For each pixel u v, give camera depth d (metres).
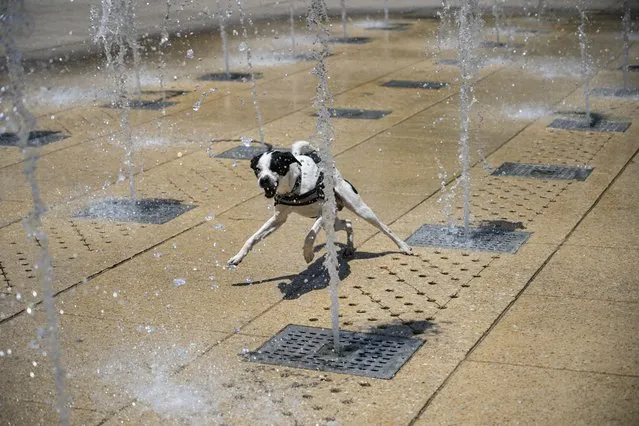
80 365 6.62
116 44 21.27
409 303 7.48
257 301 7.65
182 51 20.62
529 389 6.00
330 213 6.75
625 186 10.41
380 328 7.04
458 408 5.80
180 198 10.54
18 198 10.71
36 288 8.09
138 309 7.58
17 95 6.36
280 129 13.49
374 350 6.68
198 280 8.15
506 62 18.33
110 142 13.14
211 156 12.24
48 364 6.66
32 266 8.60
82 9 27.12
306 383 6.24
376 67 18.12
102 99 16.03
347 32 22.81
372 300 7.58
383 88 16.16
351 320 7.21
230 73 17.98
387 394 6.04
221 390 6.19
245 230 9.40
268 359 6.61
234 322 7.26
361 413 5.80
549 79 16.58
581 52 18.02
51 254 8.91
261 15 26.12
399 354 6.59
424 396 5.98
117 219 9.88
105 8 20.28
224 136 13.25
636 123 13.29
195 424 5.76
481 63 18.22
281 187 7.71
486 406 5.81
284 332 7.04
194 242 9.10
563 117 13.78
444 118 13.88
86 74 18.22
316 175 7.88
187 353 6.76
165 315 7.45
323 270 8.27
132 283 8.13
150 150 12.64
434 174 11.09
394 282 7.93
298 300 7.64
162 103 15.57
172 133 13.53
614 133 12.77
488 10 26.80
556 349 6.55
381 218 9.60
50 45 21.56
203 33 23.11
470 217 9.55
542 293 7.57
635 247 8.55
